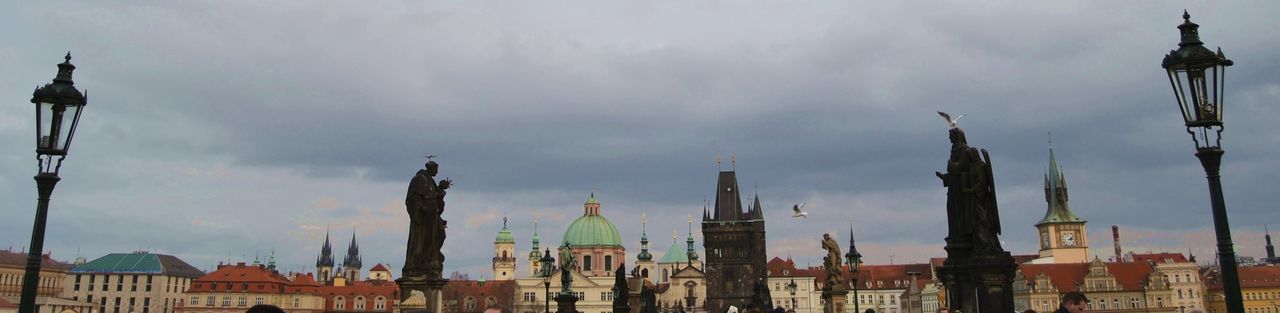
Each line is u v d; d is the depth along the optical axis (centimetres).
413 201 4269
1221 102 1878
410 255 4231
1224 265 1797
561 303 7231
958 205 3222
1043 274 19400
